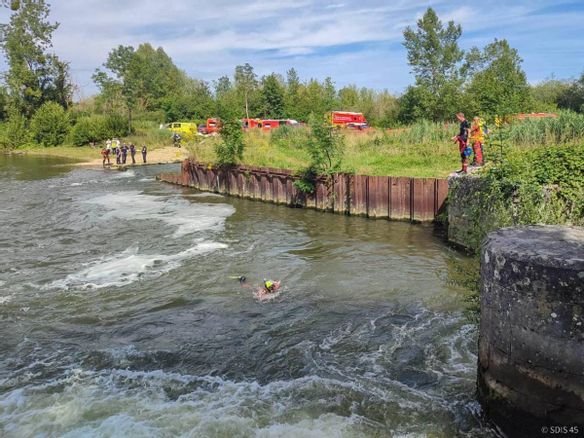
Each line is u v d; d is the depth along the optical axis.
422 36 50.69
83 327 9.66
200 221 19.33
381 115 63.31
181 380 7.57
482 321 5.73
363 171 21.08
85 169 39.62
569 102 49.88
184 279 12.27
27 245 16.14
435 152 24.19
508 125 21.53
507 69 43.84
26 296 11.42
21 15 66.44
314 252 14.48
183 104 82.12
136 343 8.89
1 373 7.94
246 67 69.81
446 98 43.59
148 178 33.88
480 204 13.20
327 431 6.19
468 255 13.69
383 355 8.09
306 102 67.88
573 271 4.70
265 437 6.11
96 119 59.94
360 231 17.02
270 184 23.75
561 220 10.31
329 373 7.61
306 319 9.63
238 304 10.54
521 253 5.07
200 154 30.55
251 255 14.25
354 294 10.92
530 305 4.98
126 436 6.18
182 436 6.16
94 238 16.81
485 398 5.77
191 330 9.34
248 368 7.88
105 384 7.51
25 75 66.38
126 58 87.94
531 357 5.05
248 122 54.12
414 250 14.41
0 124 69.12
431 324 9.18
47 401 7.05
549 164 11.93
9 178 34.59
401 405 6.68
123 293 11.43
